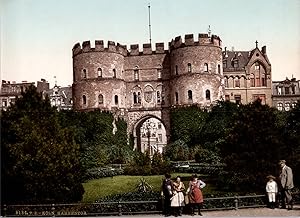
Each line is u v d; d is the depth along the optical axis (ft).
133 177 110.83
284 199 70.38
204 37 183.73
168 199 68.59
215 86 181.16
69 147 77.71
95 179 107.55
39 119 78.95
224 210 70.13
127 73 196.85
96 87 186.60
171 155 151.84
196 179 68.69
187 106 181.06
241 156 82.28
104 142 161.27
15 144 73.87
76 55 189.88
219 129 147.02
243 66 174.81
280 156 80.38
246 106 85.05
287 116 89.97
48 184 74.23
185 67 184.75
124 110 192.03
